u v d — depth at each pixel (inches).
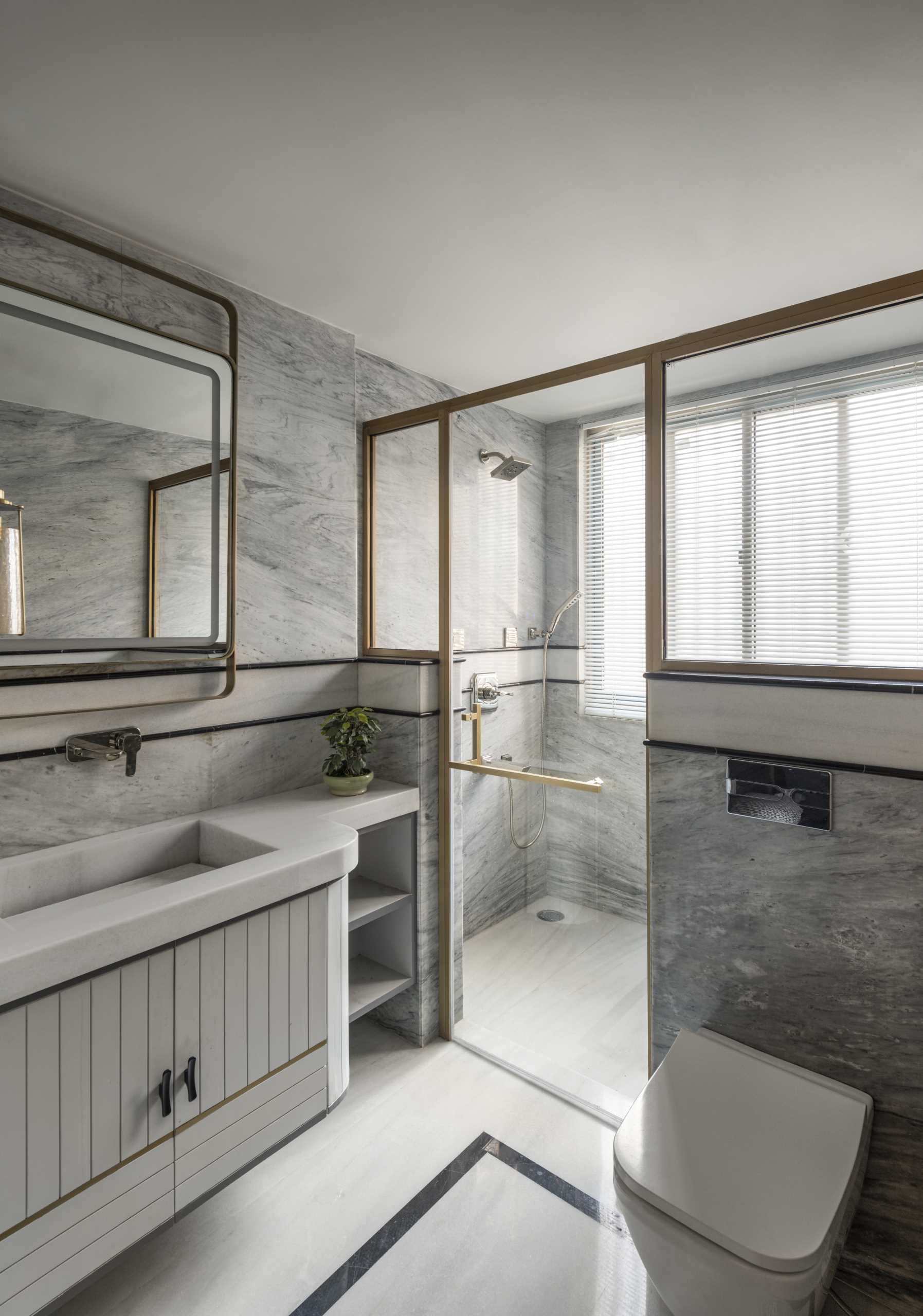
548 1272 59.3
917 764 56.9
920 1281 56.9
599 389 78.4
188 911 54.0
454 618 91.0
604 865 81.0
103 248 67.6
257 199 65.9
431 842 92.8
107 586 68.6
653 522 72.9
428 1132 75.7
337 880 67.4
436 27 46.9
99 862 67.7
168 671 75.0
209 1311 55.9
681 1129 54.2
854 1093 59.2
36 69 50.0
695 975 69.8
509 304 87.3
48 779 65.9
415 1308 56.2
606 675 79.4
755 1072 61.4
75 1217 48.6
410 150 59.1
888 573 60.2
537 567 84.1
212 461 77.5
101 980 49.4
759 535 66.9
